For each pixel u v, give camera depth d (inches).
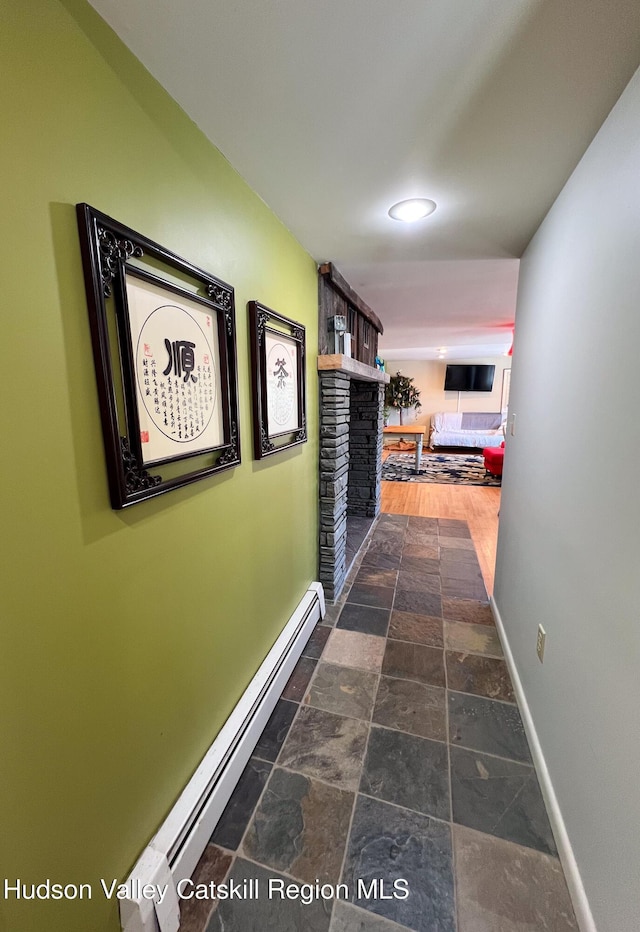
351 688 68.6
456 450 356.5
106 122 30.2
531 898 40.1
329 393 88.5
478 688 68.7
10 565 24.5
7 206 23.3
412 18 29.3
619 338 36.1
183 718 44.0
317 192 54.7
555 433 54.0
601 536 38.2
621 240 36.3
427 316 149.5
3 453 23.7
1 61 22.6
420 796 50.1
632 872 30.5
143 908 34.9
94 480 30.4
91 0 27.8
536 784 51.8
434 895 40.3
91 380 29.6
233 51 32.0
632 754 31.2
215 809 46.3
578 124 40.9
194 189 41.4
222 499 49.8
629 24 29.5
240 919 38.7
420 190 54.5
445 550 131.9
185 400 40.1
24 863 26.7
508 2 28.0
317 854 43.9
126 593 34.5
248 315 54.2
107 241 29.6
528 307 72.9
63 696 28.9
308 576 89.0
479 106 38.4
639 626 30.8
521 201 57.4
